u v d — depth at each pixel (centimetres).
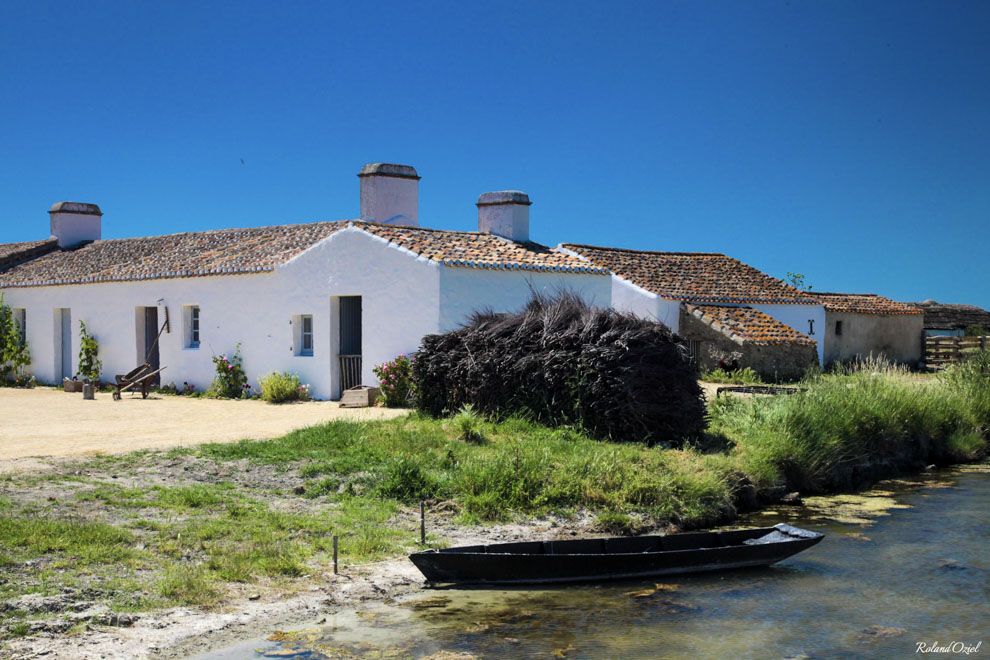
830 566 977
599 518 1090
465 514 1070
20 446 1354
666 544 971
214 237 2869
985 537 1114
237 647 693
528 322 1527
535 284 2084
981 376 2095
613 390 1380
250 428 1600
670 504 1138
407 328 1934
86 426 1636
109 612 718
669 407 1395
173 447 1338
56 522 893
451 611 798
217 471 1192
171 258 2666
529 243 2420
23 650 643
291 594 806
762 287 3397
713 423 1571
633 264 3177
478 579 866
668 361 1420
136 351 2556
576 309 1542
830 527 1169
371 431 1411
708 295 3080
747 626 780
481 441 1351
